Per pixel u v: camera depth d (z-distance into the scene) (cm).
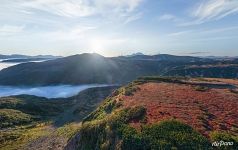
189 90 5369
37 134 8438
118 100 5241
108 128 3541
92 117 6316
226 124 3136
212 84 6600
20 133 8988
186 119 3328
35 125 11100
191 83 6812
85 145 3862
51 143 6600
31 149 6369
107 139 3366
